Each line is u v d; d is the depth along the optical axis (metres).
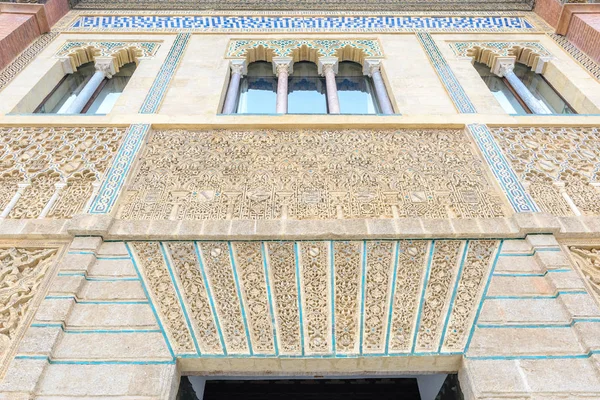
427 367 2.77
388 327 2.81
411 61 5.79
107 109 5.48
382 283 3.02
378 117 4.59
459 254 3.19
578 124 4.57
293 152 4.20
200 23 6.54
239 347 2.72
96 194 3.60
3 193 3.73
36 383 2.41
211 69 5.55
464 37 6.33
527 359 2.59
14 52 5.66
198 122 4.48
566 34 6.28
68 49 5.91
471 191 3.78
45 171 3.92
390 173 3.95
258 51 6.10
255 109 5.58
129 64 6.02
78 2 6.89
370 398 3.47
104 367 2.55
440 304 2.90
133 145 4.16
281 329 2.80
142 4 6.83
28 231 3.29
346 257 3.16
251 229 3.27
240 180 3.86
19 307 2.87
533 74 6.03
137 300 2.88
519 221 3.36
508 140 4.36
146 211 3.53
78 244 3.17
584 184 3.90
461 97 4.99
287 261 3.13
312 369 2.80
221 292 2.96
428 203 3.65
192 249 3.18
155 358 2.62
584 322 2.71
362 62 6.06
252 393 3.47
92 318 2.77
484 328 2.76
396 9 6.85
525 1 6.96
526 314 2.82
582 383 2.46
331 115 4.63
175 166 4.01
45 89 5.40
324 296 2.96
